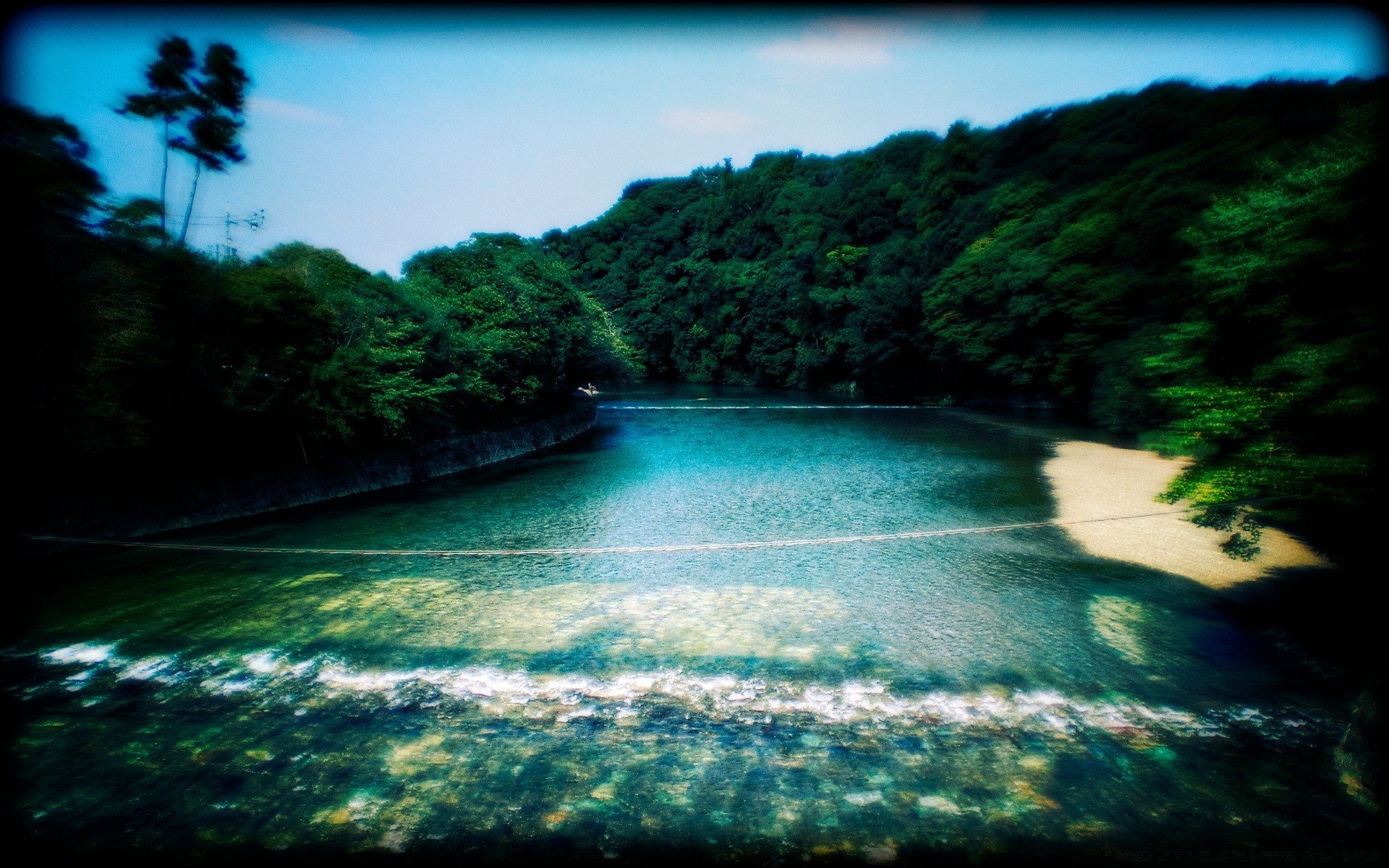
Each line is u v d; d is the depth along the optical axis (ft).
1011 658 25.64
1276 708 21.85
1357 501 20.04
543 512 50.52
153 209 41.06
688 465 71.77
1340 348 20.07
